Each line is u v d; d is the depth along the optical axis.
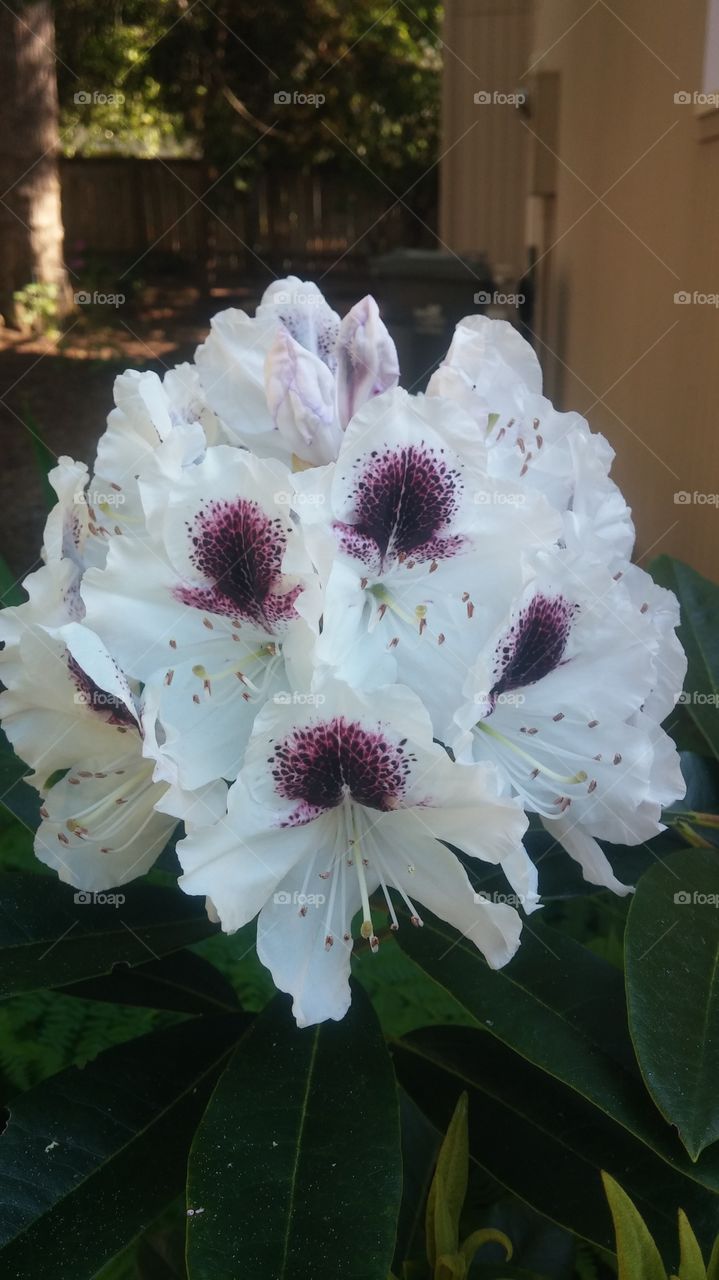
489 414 0.29
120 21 2.52
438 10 2.63
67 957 0.29
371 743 0.24
